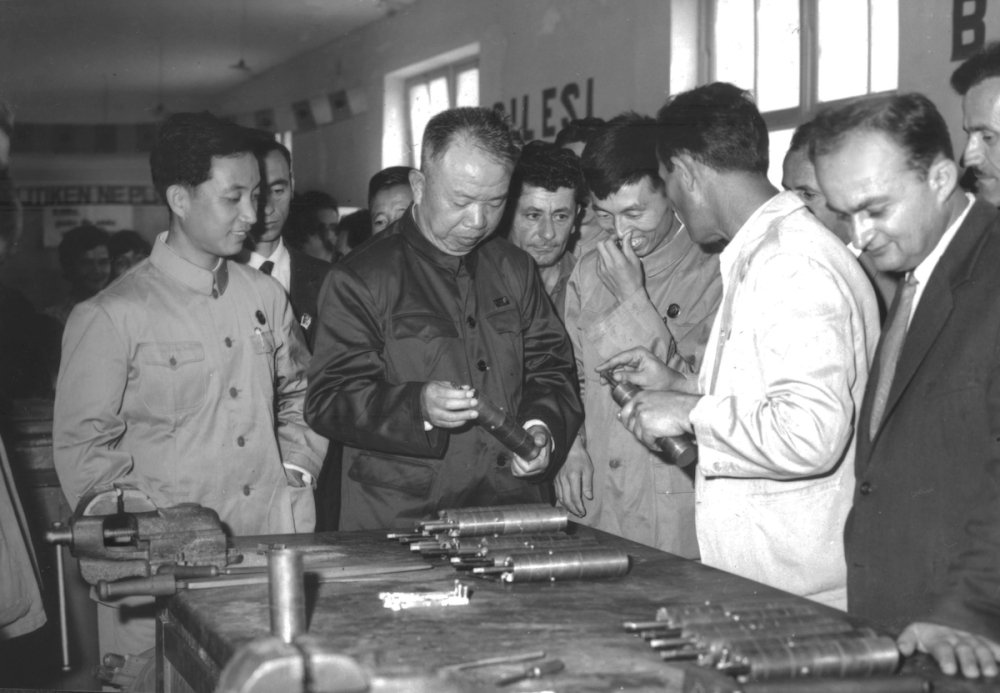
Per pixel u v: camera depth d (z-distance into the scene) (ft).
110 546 6.24
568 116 20.66
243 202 8.11
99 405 7.60
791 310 5.99
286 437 8.68
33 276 33.60
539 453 7.38
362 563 6.35
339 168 29.66
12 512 7.82
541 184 9.21
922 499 5.61
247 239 10.71
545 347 8.38
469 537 6.40
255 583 5.99
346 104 29.12
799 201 6.53
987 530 4.97
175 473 7.89
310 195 17.34
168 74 33.27
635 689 4.38
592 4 19.76
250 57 32.50
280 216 10.74
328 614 5.37
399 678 4.17
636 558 6.52
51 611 11.21
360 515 7.87
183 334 7.99
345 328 7.80
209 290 8.20
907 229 5.53
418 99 26.30
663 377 7.55
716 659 4.51
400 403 7.40
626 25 18.94
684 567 6.31
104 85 33.14
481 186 7.44
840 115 5.57
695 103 6.91
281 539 7.05
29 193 33.42
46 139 33.55
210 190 7.93
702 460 6.35
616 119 9.31
